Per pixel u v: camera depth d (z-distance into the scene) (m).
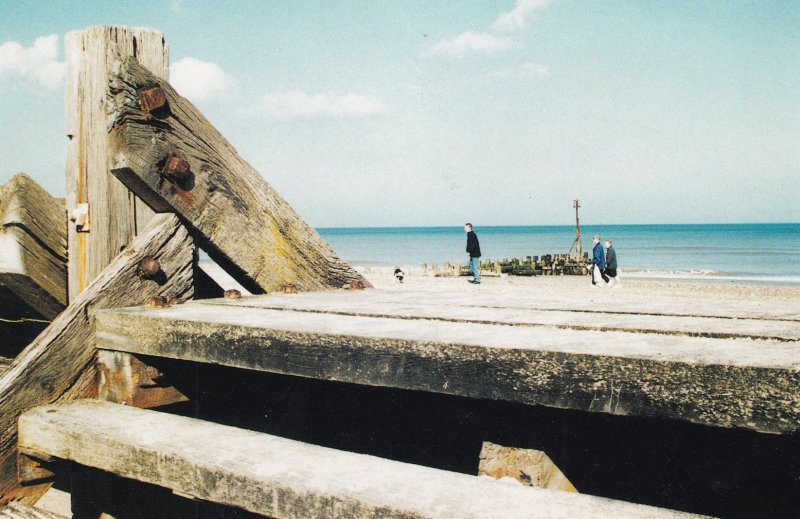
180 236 2.56
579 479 2.05
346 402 2.58
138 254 2.40
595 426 2.04
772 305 2.18
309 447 1.65
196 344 1.97
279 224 2.96
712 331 1.57
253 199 2.86
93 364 2.23
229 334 1.89
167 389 2.27
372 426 2.48
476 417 2.20
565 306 2.21
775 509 1.79
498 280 31.55
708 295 22.05
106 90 2.39
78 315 2.20
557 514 1.19
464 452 2.21
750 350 1.34
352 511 1.29
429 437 2.31
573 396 1.35
